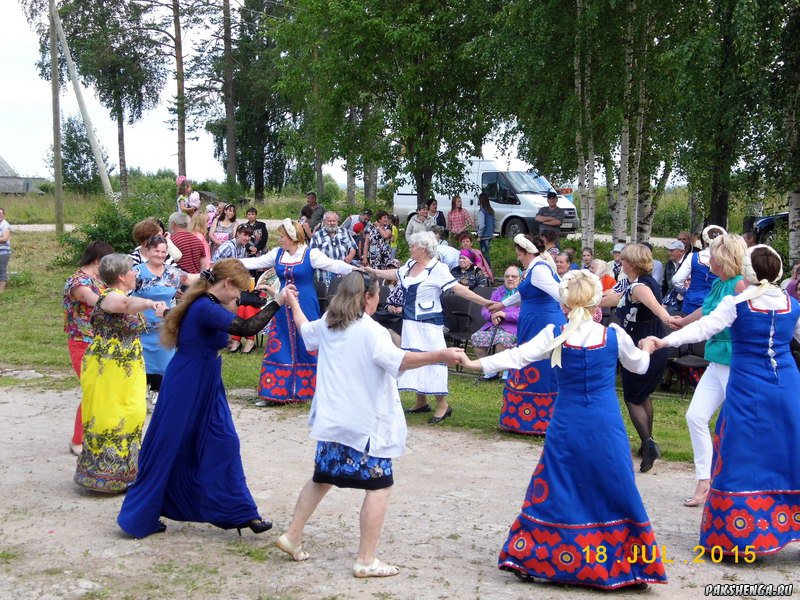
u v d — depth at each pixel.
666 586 4.48
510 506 5.84
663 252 20.44
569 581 4.34
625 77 15.34
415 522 5.49
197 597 4.26
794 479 4.74
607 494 4.34
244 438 7.59
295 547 4.75
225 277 5.07
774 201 17.20
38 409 8.54
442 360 4.37
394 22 19.25
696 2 13.91
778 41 12.66
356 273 4.58
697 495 5.85
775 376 4.78
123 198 22.72
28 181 46.81
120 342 5.88
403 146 20.81
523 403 7.76
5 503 5.71
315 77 22.45
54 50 22.98
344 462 4.48
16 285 16.70
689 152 14.22
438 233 13.18
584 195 16.48
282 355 8.79
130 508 5.08
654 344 4.79
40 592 4.27
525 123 17.08
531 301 7.49
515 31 15.88
